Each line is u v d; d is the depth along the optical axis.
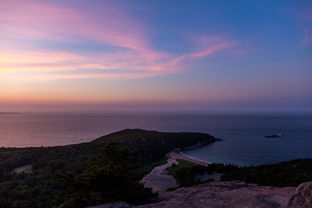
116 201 10.20
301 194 6.32
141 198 10.63
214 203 8.95
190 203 9.28
